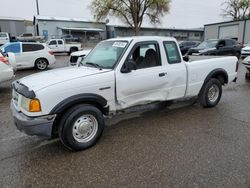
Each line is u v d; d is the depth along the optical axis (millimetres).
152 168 3207
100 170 3195
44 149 3826
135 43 4246
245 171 3090
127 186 2854
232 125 4676
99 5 35844
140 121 4961
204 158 3424
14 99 3857
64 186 2883
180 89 5023
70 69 4289
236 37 35250
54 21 42125
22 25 45969
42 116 3367
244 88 8102
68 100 3484
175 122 4875
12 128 4699
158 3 35312
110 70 4016
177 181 2920
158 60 4598
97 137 3895
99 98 3816
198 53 15914
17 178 3055
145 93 4469
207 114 5340
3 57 7859
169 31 53812
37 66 13273
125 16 36562
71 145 3613
